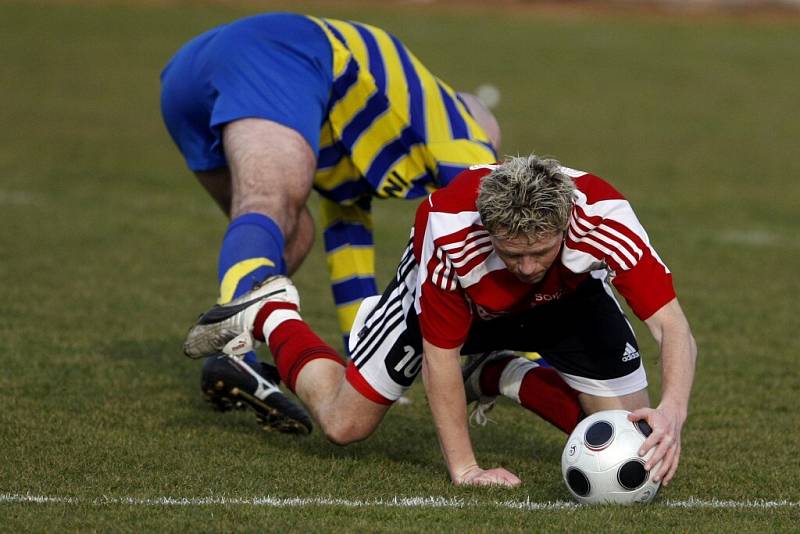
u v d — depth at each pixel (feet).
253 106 66.39
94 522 44.32
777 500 50.47
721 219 143.13
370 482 52.03
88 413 63.21
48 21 302.86
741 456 58.23
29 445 56.08
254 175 63.98
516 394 56.18
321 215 75.82
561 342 52.95
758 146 196.13
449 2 363.56
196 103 70.44
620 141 196.44
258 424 63.16
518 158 44.83
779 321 94.73
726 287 108.06
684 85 256.73
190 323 89.30
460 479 51.90
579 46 301.84
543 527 44.62
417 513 46.50
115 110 210.38
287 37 68.95
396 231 134.00
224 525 44.21
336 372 56.90
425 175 73.00
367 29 73.26
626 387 53.67
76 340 81.51
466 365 57.98
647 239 46.75
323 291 104.06
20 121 196.85
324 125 70.90
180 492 49.34
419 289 49.73
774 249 126.72
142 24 303.48
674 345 46.62
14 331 82.99
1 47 267.80
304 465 54.90
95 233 126.00
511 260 44.86
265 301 58.18
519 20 341.00
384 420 65.92
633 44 307.58
